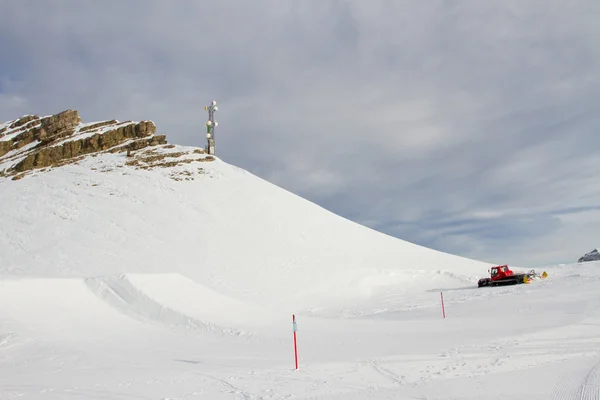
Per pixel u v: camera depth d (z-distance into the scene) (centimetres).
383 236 5497
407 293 3466
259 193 5609
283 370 1142
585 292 2397
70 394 962
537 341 1298
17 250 3853
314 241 4694
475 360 1110
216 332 1812
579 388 791
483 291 3044
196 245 4122
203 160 6375
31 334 1639
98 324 1869
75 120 7512
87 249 3853
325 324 2005
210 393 938
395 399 808
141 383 1048
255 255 4081
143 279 2262
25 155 7025
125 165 6022
